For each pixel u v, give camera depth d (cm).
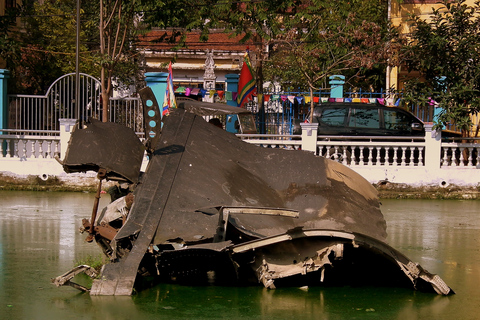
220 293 625
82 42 2377
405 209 1297
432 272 747
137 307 569
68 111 1611
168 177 688
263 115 1877
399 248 888
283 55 2456
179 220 628
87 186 1533
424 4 2081
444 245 912
